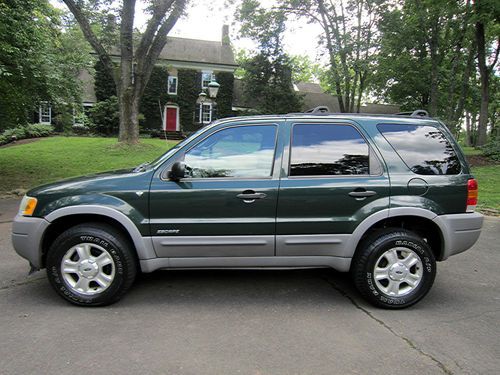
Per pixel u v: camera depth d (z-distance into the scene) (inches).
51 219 146.1
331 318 142.8
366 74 989.8
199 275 185.5
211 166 151.5
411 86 1183.6
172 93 1435.8
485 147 817.5
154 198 146.8
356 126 157.3
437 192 152.9
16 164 602.2
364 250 150.4
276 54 1241.4
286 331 132.4
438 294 167.8
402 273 150.7
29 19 446.0
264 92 1232.8
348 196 149.6
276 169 151.1
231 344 123.3
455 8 826.2
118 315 142.6
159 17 698.2
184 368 110.0
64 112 553.0
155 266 150.3
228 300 157.4
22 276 179.8
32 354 116.0
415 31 935.0
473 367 112.7
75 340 124.3
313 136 155.7
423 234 165.3
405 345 124.2
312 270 194.2
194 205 147.3
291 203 148.6
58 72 490.9
